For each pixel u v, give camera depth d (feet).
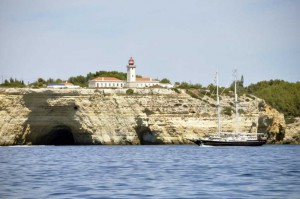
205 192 440.86
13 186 476.54
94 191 444.96
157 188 465.06
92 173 593.42
